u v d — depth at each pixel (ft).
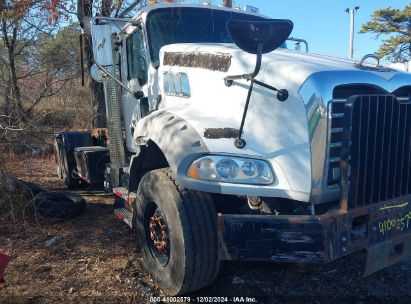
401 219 11.18
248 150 10.64
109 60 15.24
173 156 10.78
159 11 16.28
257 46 9.95
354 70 11.06
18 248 14.96
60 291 12.11
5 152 19.80
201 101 12.85
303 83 10.46
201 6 17.04
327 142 10.25
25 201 17.93
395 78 11.66
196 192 11.24
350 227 9.96
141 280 12.91
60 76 33.55
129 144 18.07
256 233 9.84
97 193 24.30
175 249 11.14
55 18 24.18
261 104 11.04
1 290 12.07
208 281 11.42
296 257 9.68
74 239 15.97
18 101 21.83
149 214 12.73
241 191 10.27
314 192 10.29
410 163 11.49
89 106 31.60
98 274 13.19
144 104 16.53
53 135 25.11
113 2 25.29
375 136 10.48
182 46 14.35
